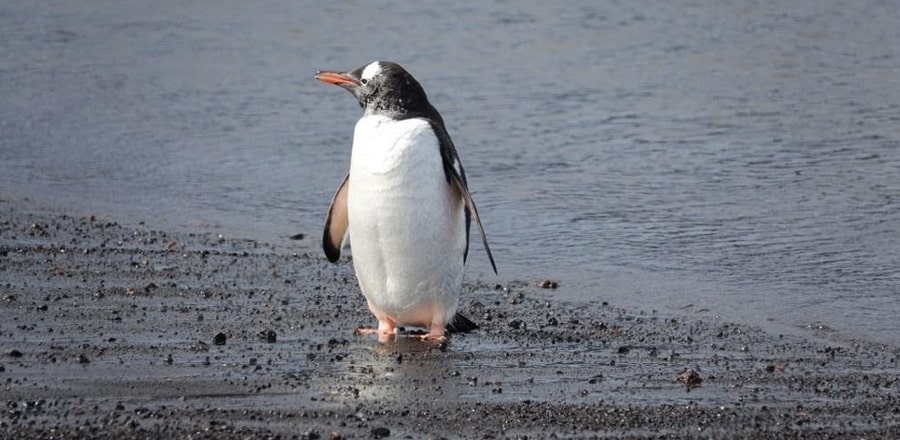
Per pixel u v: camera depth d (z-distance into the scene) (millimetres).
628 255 16078
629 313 13680
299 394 10344
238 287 14031
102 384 10383
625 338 12641
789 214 17766
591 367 11508
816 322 13367
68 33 30609
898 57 27297
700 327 13117
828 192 18797
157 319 12477
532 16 31766
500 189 19219
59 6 33562
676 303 14102
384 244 12219
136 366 10883
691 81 25812
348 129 22922
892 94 24453
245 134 22594
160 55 28625
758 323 13328
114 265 14703
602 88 25344
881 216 17594
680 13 31688
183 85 26047
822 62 27031
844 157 20594
